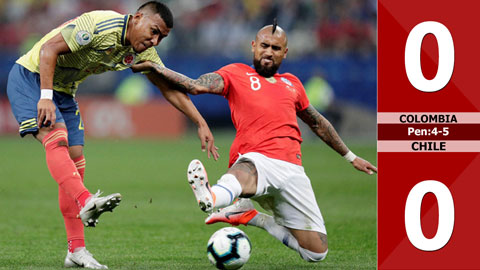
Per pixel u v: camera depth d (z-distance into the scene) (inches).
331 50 3639.3
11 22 3735.2
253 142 719.7
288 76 778.8
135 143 2950.3
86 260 745.0
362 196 1481.3
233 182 674.8
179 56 3265.3
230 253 695.7
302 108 780.6
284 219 748.0
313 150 2844.5
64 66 724.0
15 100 719.1
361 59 3336.6
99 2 3801.7
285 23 3752.5
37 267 745.0
